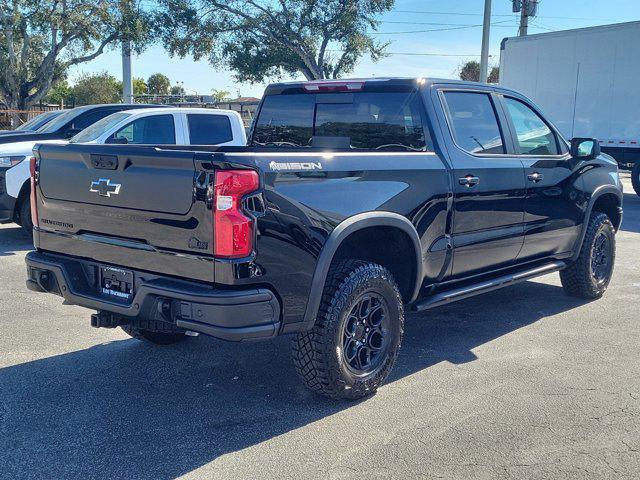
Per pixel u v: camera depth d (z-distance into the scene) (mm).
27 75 33719
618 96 16812
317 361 4016
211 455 3605
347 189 4090
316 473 3424
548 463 3516
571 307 6559
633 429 3906
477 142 5238
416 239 4520
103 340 5469
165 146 4793
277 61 37219
